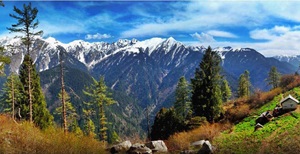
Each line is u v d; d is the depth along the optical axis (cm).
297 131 3072
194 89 5922
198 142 3256
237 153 2539
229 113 5325
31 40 3891
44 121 5116
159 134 5638
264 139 3259
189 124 4994
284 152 2408
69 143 1864
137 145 2994
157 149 3089
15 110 5141
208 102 5644
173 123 5531
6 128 1988
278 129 3528
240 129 4203
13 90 5209
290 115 4059
